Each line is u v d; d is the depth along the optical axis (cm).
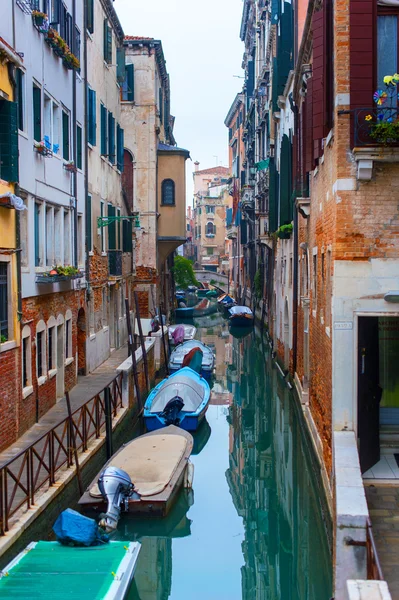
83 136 1733
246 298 4628
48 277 1277
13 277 1108
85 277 1755
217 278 6925
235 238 5678
